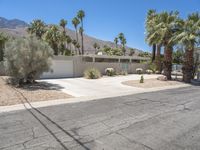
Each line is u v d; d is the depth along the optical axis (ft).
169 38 77.46
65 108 32.40
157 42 79.46
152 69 115.55
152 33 82.53
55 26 138.10
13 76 55.21
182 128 23.17
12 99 38.24
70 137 20.16
